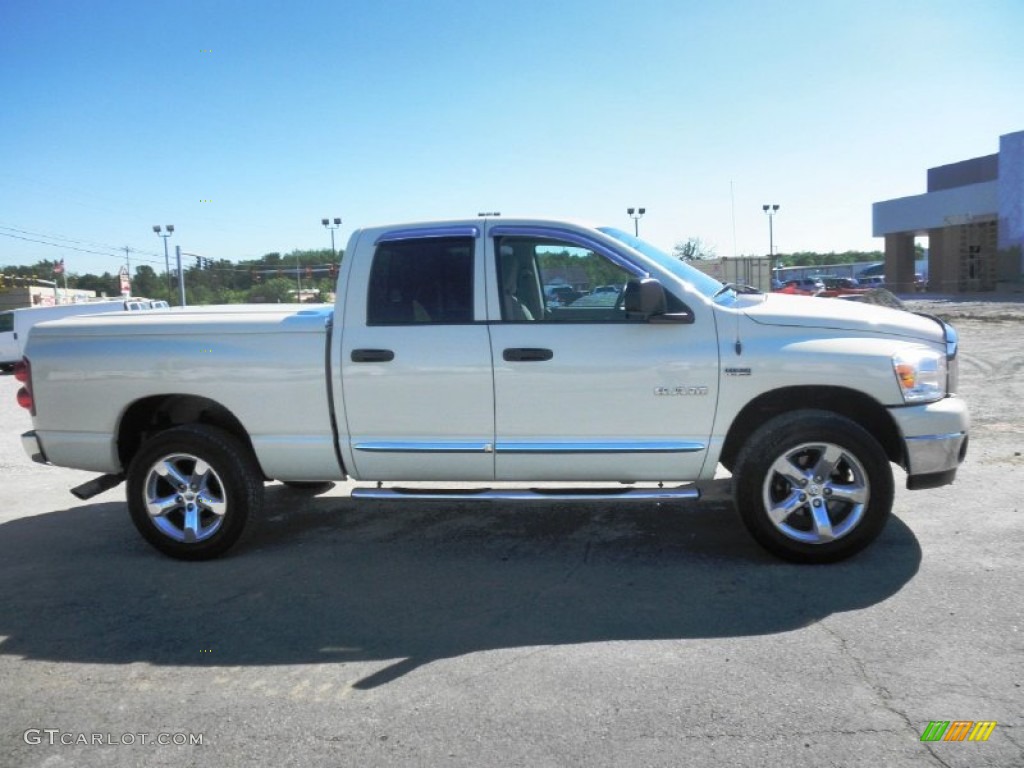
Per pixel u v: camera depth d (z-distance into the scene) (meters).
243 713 3.37
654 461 4.87
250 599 4.62
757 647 3.75
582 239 5.01
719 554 5.06
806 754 2.92
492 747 3.04
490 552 5.30
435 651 3.87
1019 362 13.57
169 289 47.16
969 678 3.39
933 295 44.00
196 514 5.28
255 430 5.19
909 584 4.40
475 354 4.90
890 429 4.82
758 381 4.71
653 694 3.37
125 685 3.65
